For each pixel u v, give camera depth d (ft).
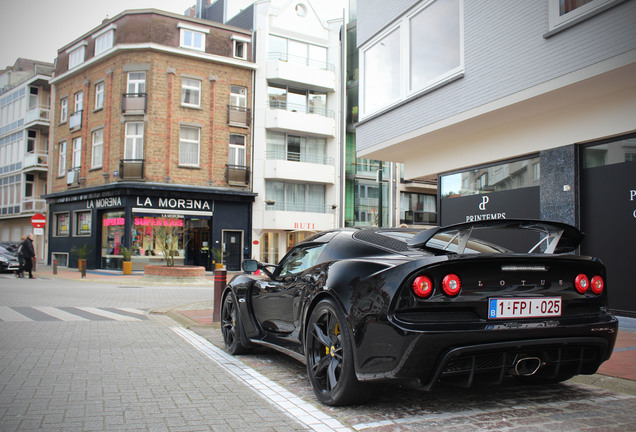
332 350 11.22
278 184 94.48
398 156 38.06
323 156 99.09
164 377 13.94
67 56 96.17
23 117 115.85
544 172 26.53
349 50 104.22
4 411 10.65
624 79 21.33
